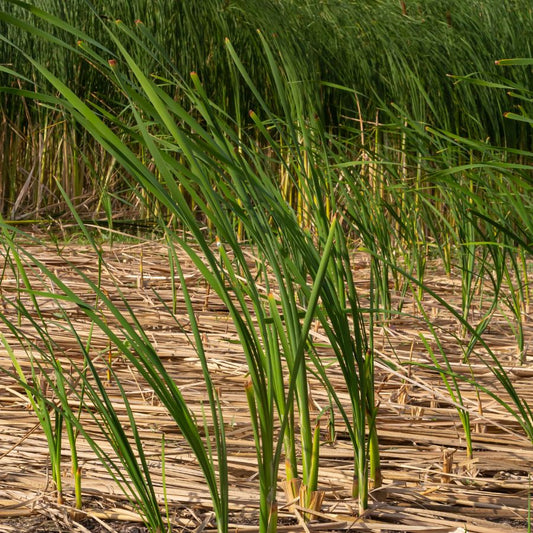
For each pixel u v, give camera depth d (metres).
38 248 4.21
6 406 1.79
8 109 5.54
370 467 1.36
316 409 1.79
